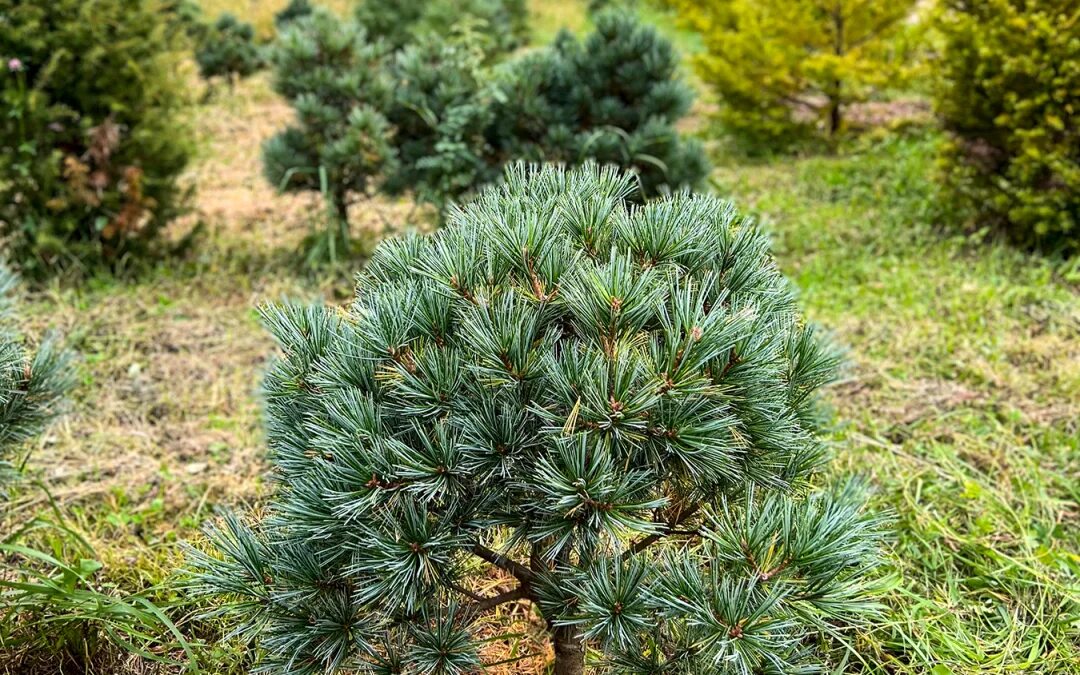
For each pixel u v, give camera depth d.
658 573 1.75
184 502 3.34
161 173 5.81
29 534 3.04
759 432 1.82
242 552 1.88
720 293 1.91
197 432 3.87
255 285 5.49
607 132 5.46
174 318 5.00
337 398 1.79
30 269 5.48
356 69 5.69
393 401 1.82
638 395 1.60
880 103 10.05
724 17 9.39
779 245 5.94
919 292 5.03
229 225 6.72
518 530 1.75
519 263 1.80
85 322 4.84
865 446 3.53
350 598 1.85
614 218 1.95
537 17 17.06
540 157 5.43
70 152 5.61
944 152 5.94
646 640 1.83
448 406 1.75
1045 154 5.47
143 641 2.52
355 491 1.68
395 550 1.69
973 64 5.67
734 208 2.09
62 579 2.51
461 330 1.77
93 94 5.47
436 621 1.88
